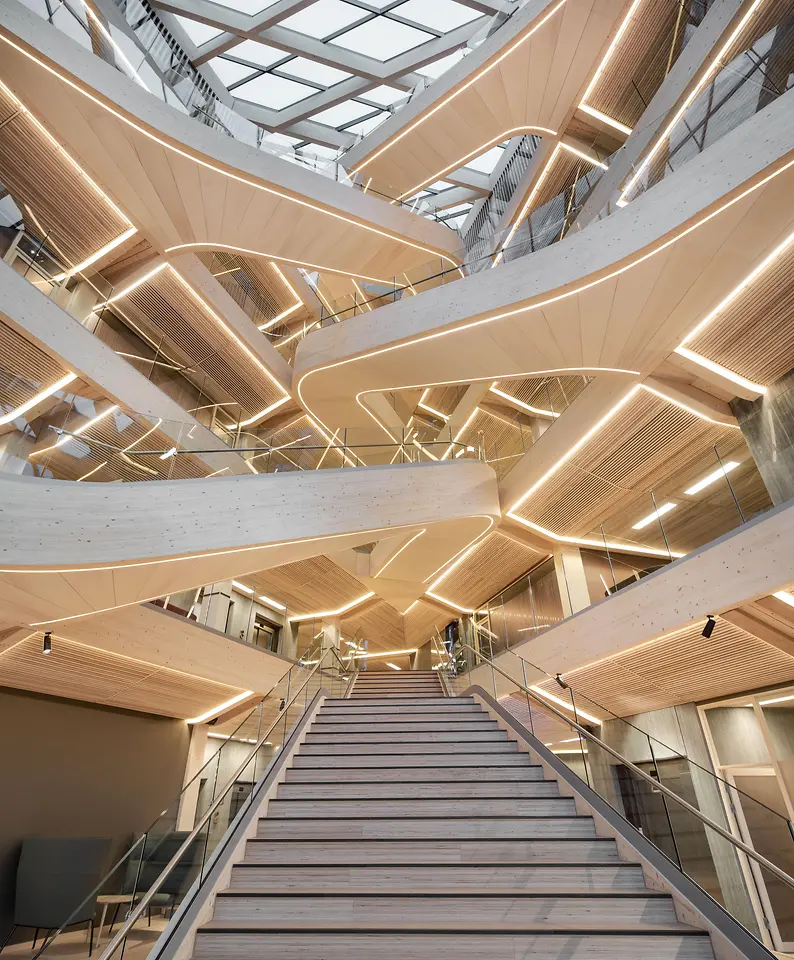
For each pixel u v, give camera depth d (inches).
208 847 162.7
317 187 403.2
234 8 470.6
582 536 503.5
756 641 300.8
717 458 388.2
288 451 367.6
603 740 455.5
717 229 254.8
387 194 497.0
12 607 264.7
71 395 271.0
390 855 177.9
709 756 367.2
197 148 349.1
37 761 352.2
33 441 245.9
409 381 395.5
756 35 319.9
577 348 327.9
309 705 327.9
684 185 258.8
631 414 371.6
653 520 437.7
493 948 132.9
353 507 354.6
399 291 415.8
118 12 381.1
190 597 424.8
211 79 513.3
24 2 290.7
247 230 410.0
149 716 447.8
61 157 350.3
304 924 142.6
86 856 312.3
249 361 518.3
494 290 319.6
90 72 309.6
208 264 536.1
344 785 227.9
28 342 325.1
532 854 176.1
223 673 423.5
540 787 218.7
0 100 319.6
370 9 475.8
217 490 289.6
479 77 438.3
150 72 382.9
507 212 551.2
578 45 412.2
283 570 577.6
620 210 284.5
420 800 207.0
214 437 356.5
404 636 793.6
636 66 422.3
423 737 279.9
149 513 260.2
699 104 267.4
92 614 294.8
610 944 132.8
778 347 301.9
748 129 240.8
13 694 346.6
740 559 281.3
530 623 563.8
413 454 451.8
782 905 253.9
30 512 228.7
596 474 427.5
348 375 400.8
